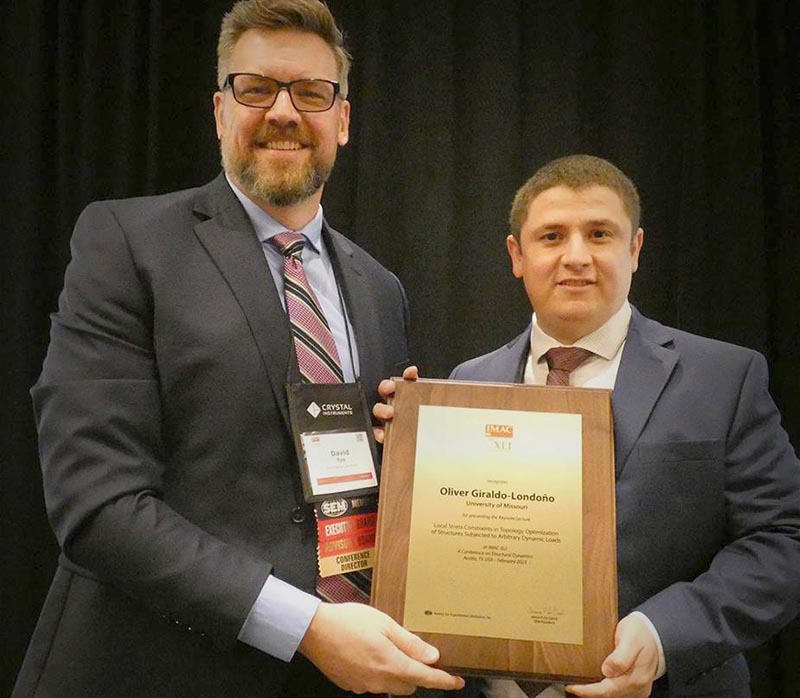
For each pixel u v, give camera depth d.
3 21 2.72
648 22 2.71
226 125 1.56
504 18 2.74
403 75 2.73
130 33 2.71
